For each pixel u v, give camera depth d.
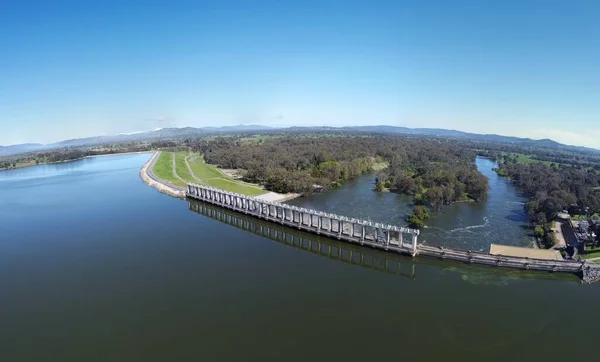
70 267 80.50
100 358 49.62
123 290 69.31
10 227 111.56
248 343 52.34
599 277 72.50
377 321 58.31
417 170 194.88
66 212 131.00
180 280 73.94
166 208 138.12
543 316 60.06
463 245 95.38
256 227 118.75
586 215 113.00
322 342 52.47
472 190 146.62
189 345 52.03
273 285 72.12
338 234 99.56
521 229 108.38
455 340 53.19
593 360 48.97
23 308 63.00
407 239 99.81
